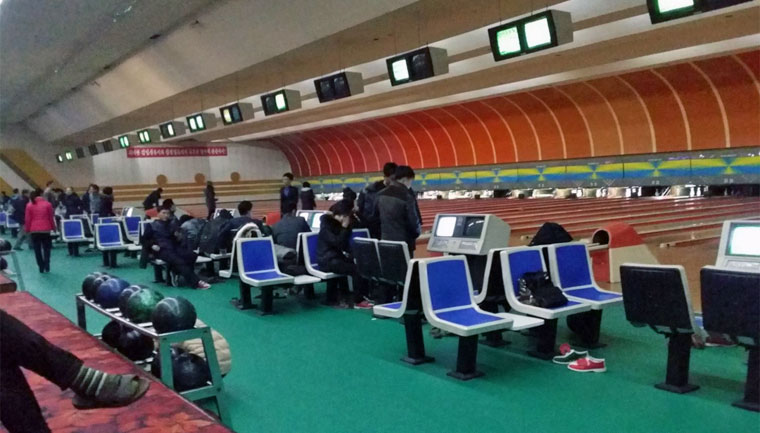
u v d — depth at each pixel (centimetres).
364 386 419
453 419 357
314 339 545
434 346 513
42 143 2745
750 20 1059
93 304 425
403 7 796
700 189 1745
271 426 355
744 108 1592
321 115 2269
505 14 953
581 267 521
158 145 3086
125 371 279
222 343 395
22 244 1630
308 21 905
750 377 356
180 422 218
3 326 163
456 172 2475
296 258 735
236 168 3331
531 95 1961
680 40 1180
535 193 2177
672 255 841
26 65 1347
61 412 235
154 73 1329
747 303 330
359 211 829
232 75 1174
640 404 369
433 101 1989
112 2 916
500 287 512
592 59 1327
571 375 427
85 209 1894
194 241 955
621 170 1933
